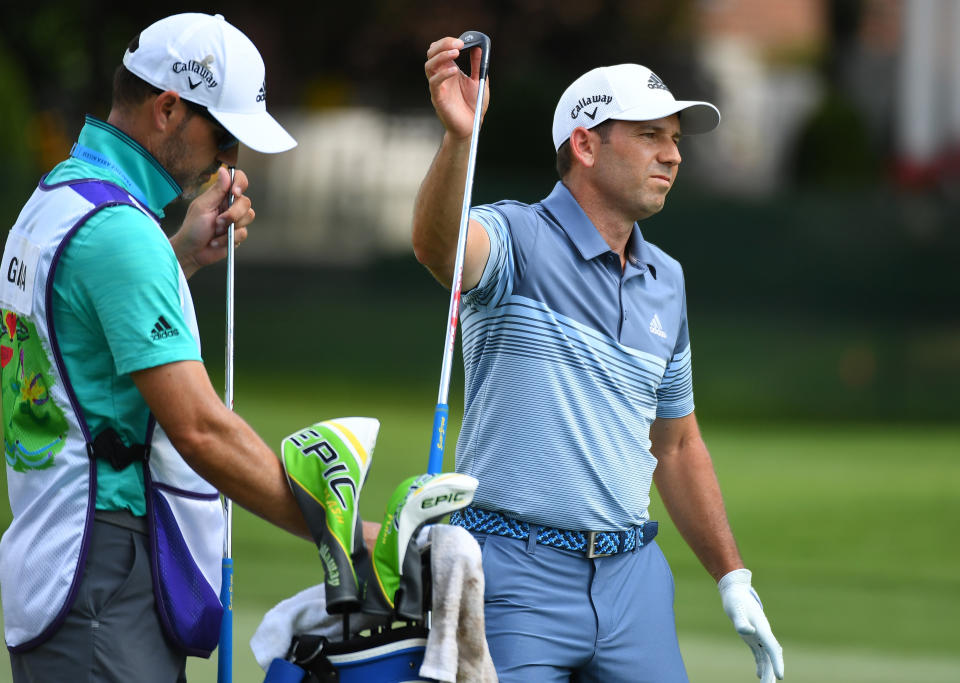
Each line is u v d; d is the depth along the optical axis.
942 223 72.38
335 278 77.62
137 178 10.66
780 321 72.56
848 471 45.84
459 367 65.81
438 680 10.38
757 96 112.19
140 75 10.57
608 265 13.06
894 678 21.41
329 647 10.64
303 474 10.22
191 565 10.52
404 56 92.94
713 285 73.19
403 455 43.41
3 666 17.11
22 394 10.38
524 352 12.73
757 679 20.42
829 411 62.88
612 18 92.31
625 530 13.02
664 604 13.30
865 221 72.50
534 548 12.62
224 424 10.05
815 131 91.12
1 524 29.80
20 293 10.35
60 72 83.38
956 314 71.75
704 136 98.94
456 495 10.25
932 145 94.19
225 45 10.66
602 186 13.16
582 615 12.69
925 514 38.34
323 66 91.94
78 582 10.10
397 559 10.16
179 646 10.49
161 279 10.05
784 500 40.06
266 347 66.75
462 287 12.59
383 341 69.38
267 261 77.62
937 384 65.88
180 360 9.99
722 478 43.84
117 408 10.24
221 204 12.38
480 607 10.42
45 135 74.19
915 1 94.50
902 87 95.88
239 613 23.55
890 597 28.77
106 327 9.98
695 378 65.06
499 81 87.81
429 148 81.81
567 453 12.67
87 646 10.11
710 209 73.00
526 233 12.88
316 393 57.62
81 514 10.17
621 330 12.99
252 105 10.77
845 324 72.38
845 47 106.56
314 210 79.62
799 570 31.45
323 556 10.09
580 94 13.25
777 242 72.81
